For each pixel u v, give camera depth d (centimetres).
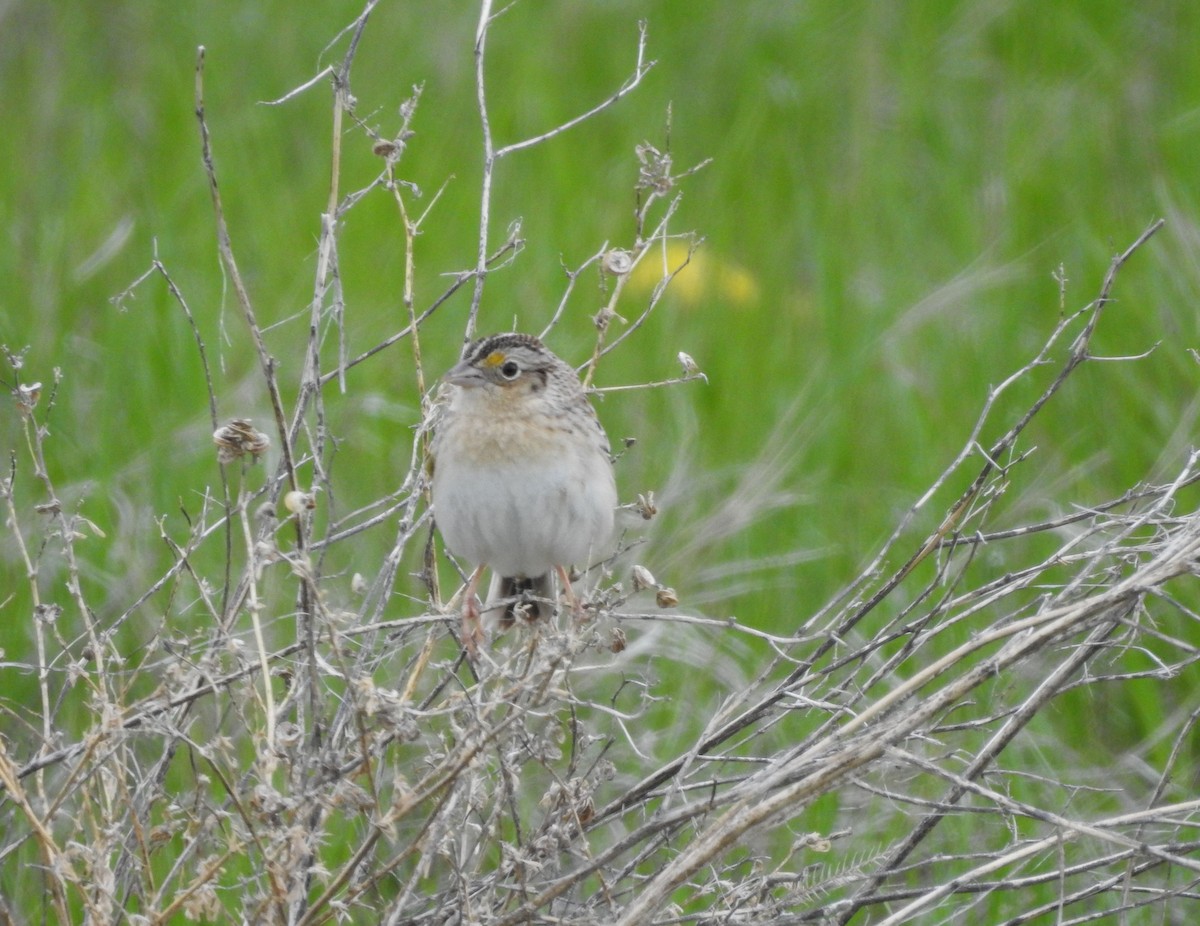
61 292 1441
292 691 771
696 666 1080
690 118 1820
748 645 1118
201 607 1066
